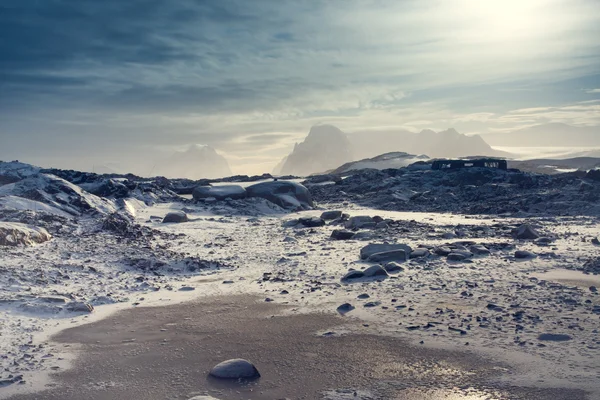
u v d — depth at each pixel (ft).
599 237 85.92
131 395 27.73
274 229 107.86
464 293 47.21
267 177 257.14
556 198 141.08
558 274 55.77
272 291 51.06
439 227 103.24
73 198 112.98
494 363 30.78
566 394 26.35
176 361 32.73
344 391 27.68
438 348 33.58
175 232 100.78
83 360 32.86
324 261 67.77
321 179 233.55
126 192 140.46
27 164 160.56
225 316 42.68
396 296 47.24
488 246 75.31
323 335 37.14
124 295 50.19
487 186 167.02
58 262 60.64
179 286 54.44
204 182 225.35
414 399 26.50
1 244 66.90
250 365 30.40
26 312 42.75
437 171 204.44
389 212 144.15
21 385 28.89
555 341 33.99
